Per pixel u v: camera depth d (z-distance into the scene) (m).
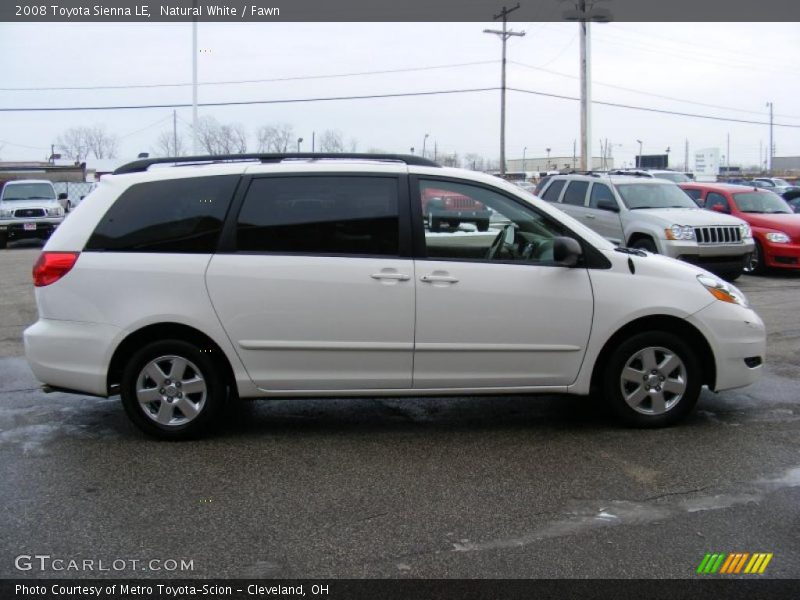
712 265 12.14
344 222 4.90
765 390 6.16
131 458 4.70
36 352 4.91
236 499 4.07
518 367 5.02
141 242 4.88
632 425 5.19
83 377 4.88
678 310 5.02
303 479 4.36
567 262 4.90
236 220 4.88
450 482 4.30
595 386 5.55
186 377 4.96
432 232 4.95
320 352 4.89
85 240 4.89
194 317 4.81
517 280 4.93
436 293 4.87
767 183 36.06
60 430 5.25
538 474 4.41
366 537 3.63
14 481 4.32
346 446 4.92
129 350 4.97
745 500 4.04
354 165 5.01
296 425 5.37
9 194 24.00
